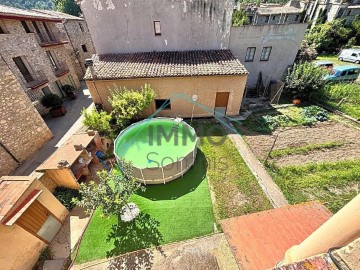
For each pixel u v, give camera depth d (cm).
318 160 1052
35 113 1200
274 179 948
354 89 1662
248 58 1758
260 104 1677
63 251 716
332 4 3584
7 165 1038
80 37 2541
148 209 845
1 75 999
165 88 1364
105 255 697
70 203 853
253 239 453
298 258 275
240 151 1148
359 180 916
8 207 579
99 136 1121
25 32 1512
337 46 3338
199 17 1437
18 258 618
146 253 697
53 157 916
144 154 1105
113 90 1373
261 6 3359
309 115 1445
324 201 830
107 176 753
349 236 190
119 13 1410
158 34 1513
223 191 912
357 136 1223
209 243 718
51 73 1792
